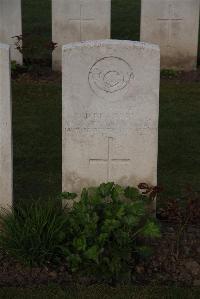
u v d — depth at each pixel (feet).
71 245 9.20
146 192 9.70
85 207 9.20
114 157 9.81
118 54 9.36
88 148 9.76
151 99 9.55
